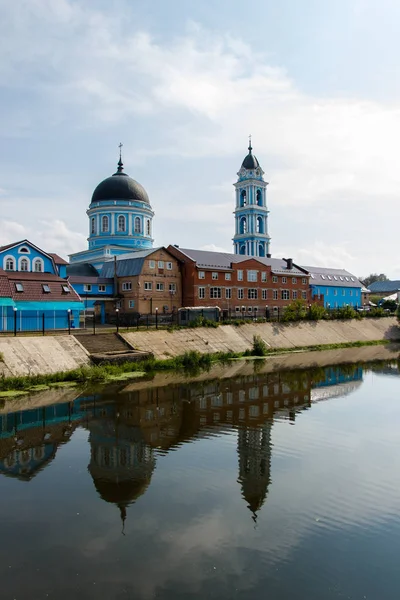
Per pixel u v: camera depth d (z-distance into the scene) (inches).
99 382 1457.9
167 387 1408.7
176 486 703.7
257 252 4222.4
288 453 847.7
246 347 2208.4
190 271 2768.2
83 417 1079.0
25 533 569.6
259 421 1056.2
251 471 759.1
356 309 3814.0
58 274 2222.0
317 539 557.3
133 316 2373.3
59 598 452.1
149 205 3535.9
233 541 551.8
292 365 1889.8
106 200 3368.6
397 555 523.8
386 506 639.8
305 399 1282.0
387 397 1314.0
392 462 802.8
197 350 2000.5
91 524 591.2
